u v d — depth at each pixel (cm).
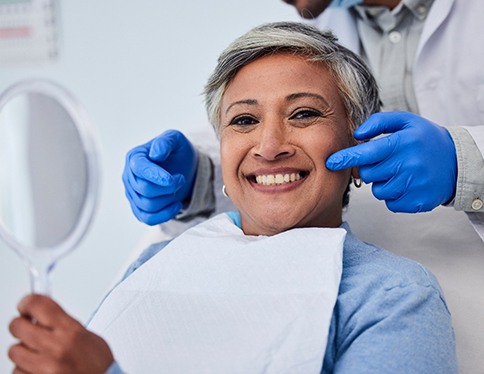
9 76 239
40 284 90
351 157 106
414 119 116
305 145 105
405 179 112
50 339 72
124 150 233
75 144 96
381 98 154
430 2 147
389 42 152
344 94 111
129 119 231
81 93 233
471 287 120
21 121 96
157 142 135
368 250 107
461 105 145
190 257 107
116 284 124
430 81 148
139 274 108
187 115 227
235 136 109
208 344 95
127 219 235
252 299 98
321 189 107
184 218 151
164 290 104
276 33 108
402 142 112
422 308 93
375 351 88
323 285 96
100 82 231
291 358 89
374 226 133
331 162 105
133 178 133
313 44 108
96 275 239
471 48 142
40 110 96
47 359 72
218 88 114
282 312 94
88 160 96
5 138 94
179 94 226
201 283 103
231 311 97
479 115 144
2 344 246
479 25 141
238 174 109
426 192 114
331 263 98
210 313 98
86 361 73
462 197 115
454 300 119
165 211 137
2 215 90
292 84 107
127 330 100
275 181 107
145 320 101
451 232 128
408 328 90
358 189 139
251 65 110
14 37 235
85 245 238
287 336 91
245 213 112
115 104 231
